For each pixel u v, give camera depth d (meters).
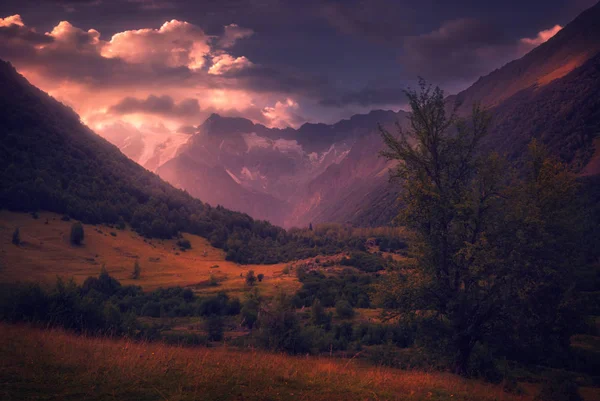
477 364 30.59
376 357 43.44
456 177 31.80
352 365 20.88
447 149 31.53
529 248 27.20
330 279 143.75
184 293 123.25
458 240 29.23
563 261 27.97
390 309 32.09
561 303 27.27
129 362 14.13
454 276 30.03
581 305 28.17
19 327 22.20
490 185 30.44
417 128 32.09
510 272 27.16
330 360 22.27
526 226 27.41
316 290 127.12
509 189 29.89
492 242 28.20
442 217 29.53
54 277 133.38
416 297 29.69
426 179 30.80
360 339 69.00
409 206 31.14
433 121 31.42
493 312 28.39
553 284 27.36
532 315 27.67
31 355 13.93
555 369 45.16
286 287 138.25
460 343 29.00
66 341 17.88
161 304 106.19
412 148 32.06
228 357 18.06
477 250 27.89
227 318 90.62
